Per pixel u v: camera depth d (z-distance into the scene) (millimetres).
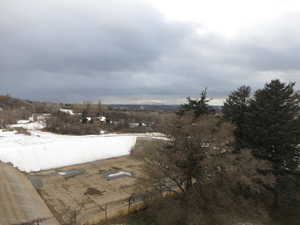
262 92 21391
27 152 29406
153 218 17125
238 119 22625
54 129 51500
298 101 20109
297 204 19781
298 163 19625
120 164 32062
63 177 25609
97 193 21812
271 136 19094
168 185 19609
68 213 17297
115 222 16297
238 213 17891
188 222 15984
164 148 17594
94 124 58438
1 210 14602
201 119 17406
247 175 17281
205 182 17359
